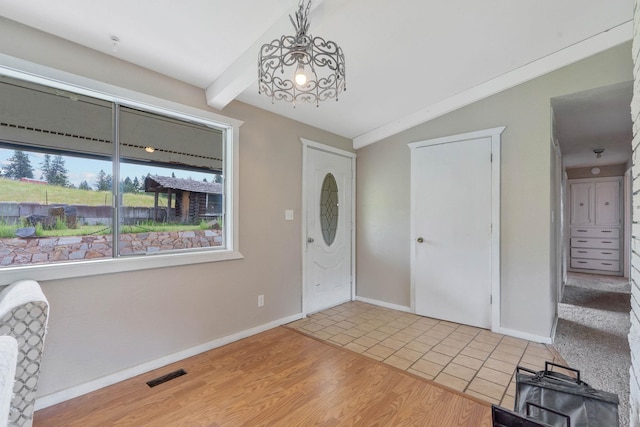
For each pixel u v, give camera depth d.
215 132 2.74
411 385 2.07
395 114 3.49
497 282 3.00
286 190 3.28
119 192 2.19
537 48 2.53
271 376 2.18
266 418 1.74
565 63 2.58
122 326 2.12
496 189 3.02
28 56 1.77
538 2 2.01
